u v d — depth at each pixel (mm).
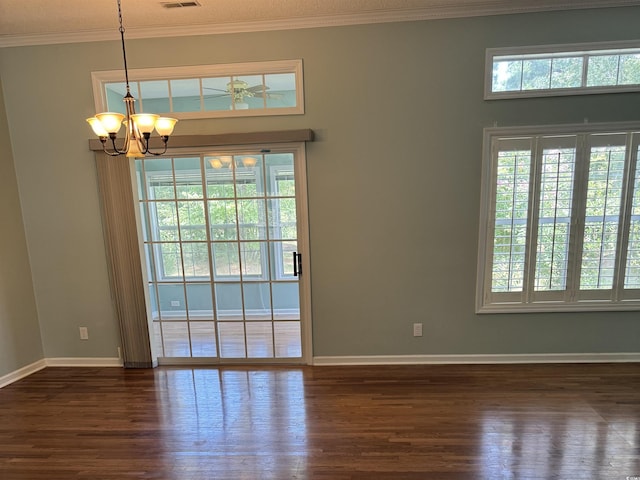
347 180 2994
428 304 3123
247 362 3291
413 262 3072
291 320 3232
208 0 2482
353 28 2822
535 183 2889
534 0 2631
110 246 3148
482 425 2305
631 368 2996
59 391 2900
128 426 2410
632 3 2643
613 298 2998
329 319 3188
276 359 3285
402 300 3129
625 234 2908
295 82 2910
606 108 2777
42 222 3182
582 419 2342
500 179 2910
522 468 1938
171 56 2918
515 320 3102
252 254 3176
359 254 3086
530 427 2273
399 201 3000
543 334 3105
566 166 2848
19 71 2986
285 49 2867
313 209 3047
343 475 1922
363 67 2857
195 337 3312
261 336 3273
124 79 2953
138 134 1937
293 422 2395
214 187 3105
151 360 3277
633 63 2752
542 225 2938
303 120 2943
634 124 2766
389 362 3211
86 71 2961
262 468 1990
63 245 3203
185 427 2377
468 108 2854
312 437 2236
